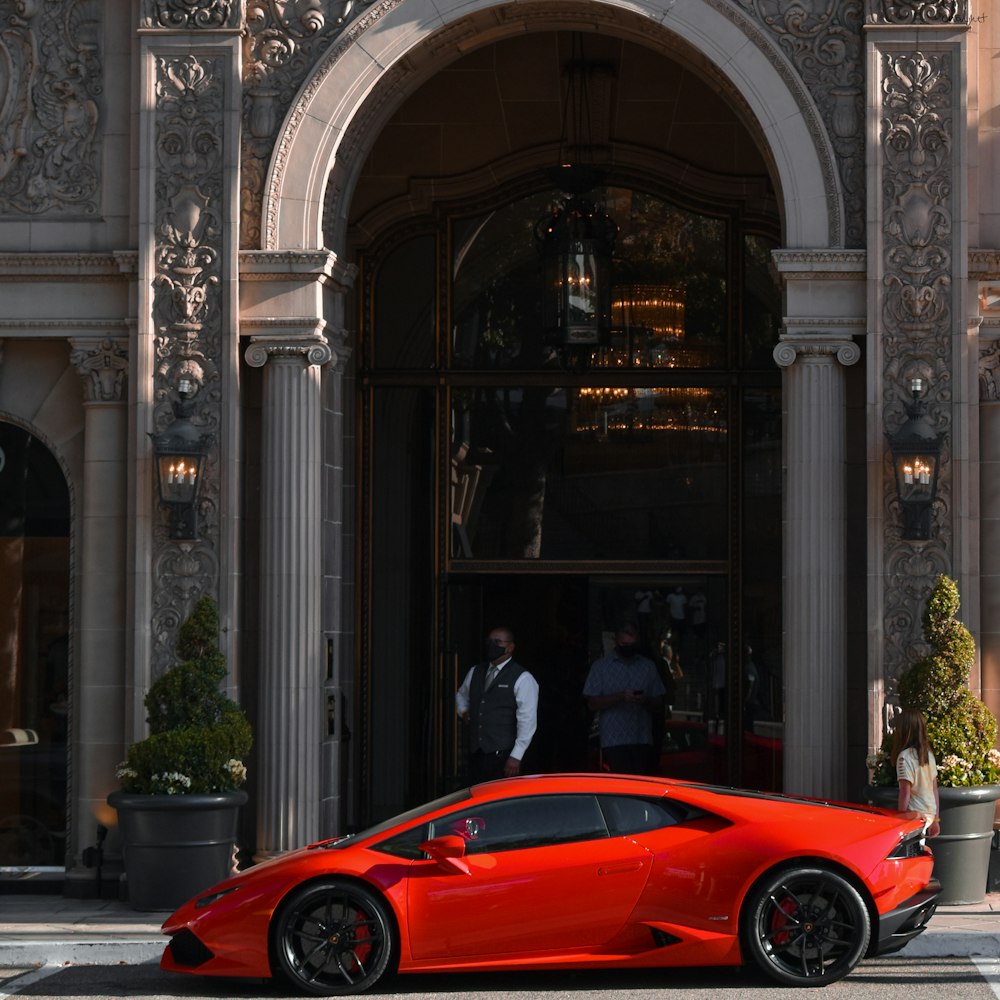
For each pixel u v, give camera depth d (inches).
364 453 644.7
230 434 532.1
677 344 647.1
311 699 530.3
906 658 515.2
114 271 546.3
